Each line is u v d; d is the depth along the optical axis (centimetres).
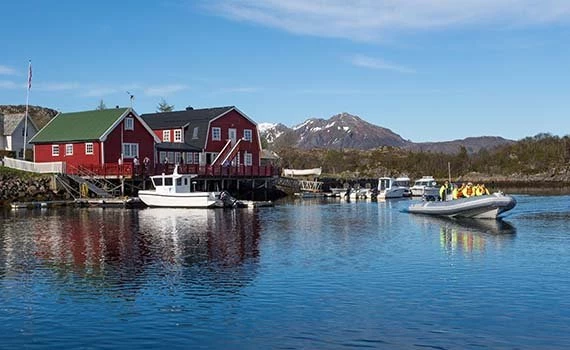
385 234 3466
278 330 1587
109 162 6262
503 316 1697
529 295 1923
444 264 2452
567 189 10362
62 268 2392
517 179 12781
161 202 5562
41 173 5950
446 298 1891
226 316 1711
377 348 1454
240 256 2662
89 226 3869
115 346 1481
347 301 1859
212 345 1483
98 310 1780
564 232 3559
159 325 1634
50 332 1587
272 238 3278
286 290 2002
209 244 3038
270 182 7681
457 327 1602
